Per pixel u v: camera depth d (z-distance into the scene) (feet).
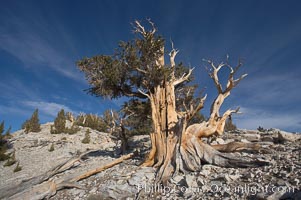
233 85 42.39
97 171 41.06
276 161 30.60
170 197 26.73
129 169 39.78
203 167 34.24
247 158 32.78
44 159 75.92
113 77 46.21
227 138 58.34
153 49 45.55
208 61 44.01
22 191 36.01
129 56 45.78
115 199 30.37
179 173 35.53
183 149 37.83
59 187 36.35
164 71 44.88
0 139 87.76
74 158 46.03
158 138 41.47
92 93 53.11
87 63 48.42
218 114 42.34
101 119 146.20
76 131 125.70
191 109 41.01
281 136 49.06
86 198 31.81
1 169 68.39
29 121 133.80
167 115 44.16
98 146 94.48
